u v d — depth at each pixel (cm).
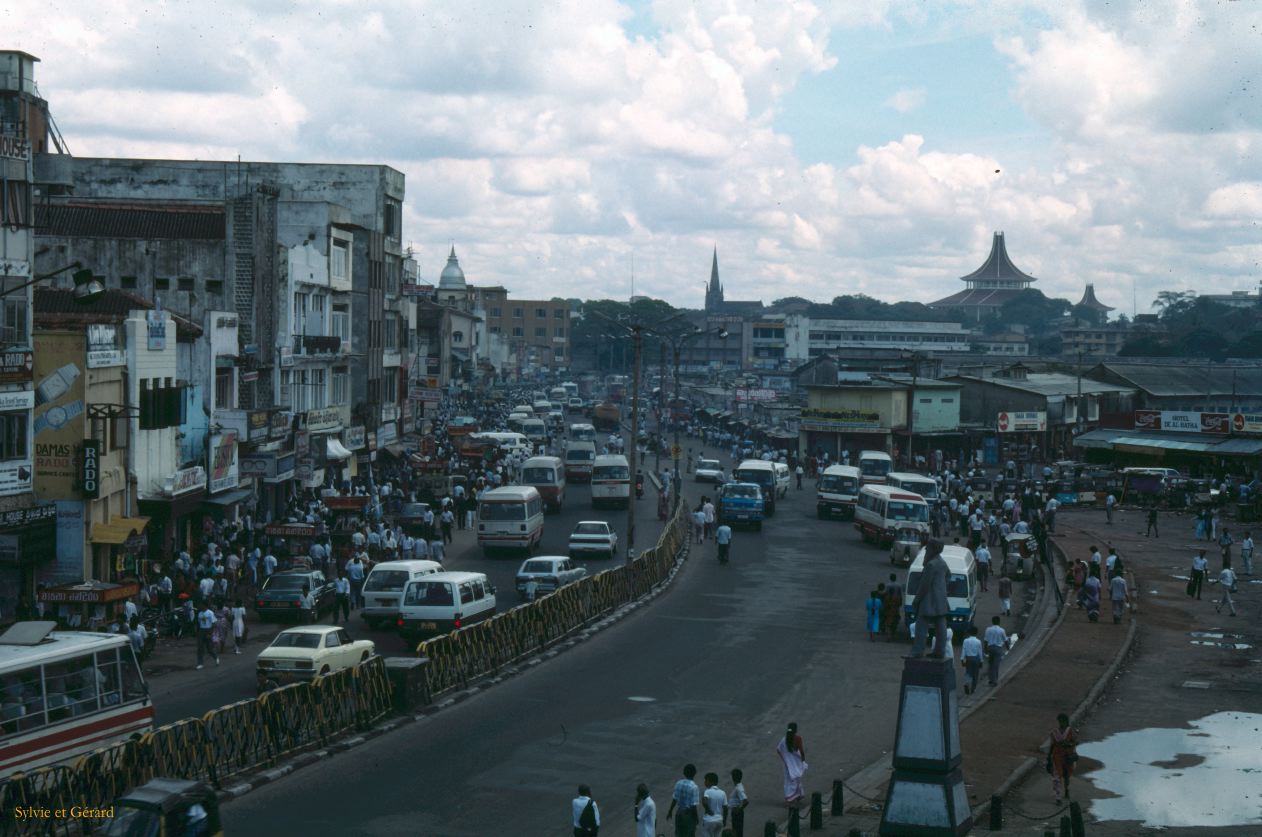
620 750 2778
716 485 9044
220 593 4272
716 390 17125
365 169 8912
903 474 7531
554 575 4641
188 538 5212
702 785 2523
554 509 7588
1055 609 4909
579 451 9450
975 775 2661
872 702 3291
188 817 1750
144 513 4775
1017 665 3797
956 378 12038
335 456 7206
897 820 2173
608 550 5884
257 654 3759
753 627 4347
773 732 2981
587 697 3288
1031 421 11319
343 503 5681
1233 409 11888
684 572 5616
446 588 3841
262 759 2545
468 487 7506
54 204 6488
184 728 2327
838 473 7719
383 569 4178
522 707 3169
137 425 4644
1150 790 2594
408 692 3047
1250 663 3906
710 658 3819
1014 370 12719
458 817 2277
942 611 2223
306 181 8912
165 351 4875
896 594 4162
